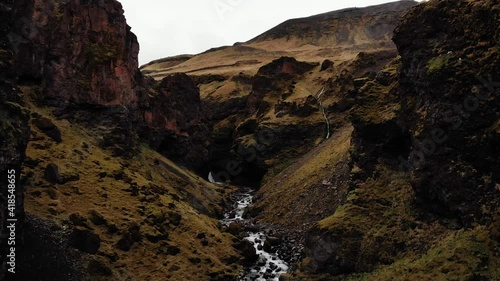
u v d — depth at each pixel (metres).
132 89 76.25
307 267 44.56
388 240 40.44
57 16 63.28
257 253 52.72
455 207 37.34
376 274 37.66
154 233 46.34
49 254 35.94
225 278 44.34
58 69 62.03
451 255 32.91
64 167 50.03
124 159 63.69
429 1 46.88
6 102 33.66
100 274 37.94
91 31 68.94
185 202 63.47
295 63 144.75
